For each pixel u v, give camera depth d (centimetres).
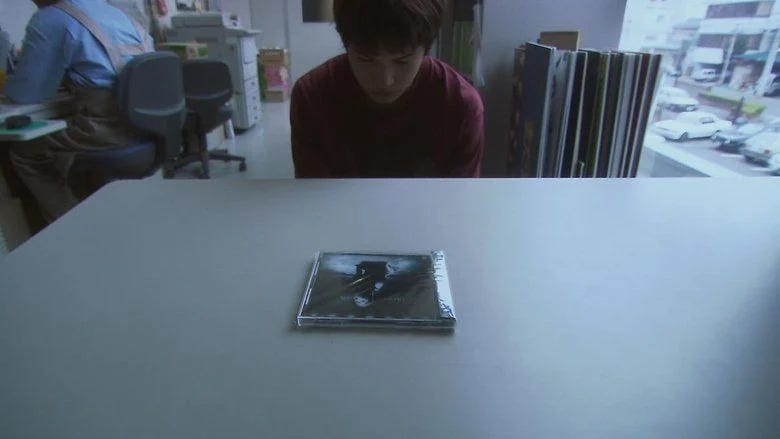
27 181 176
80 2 169
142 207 63
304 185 71
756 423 31
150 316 41
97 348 37
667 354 37
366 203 65
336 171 108
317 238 55
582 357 36
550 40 139
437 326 40
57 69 164
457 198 66
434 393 33
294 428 30
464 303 43
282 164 324
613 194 68
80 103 176
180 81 203
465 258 50
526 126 139
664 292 45
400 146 104
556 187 70
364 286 45
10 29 194
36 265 49
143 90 178
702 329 40
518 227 58
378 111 96
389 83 73
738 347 38
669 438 30
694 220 60
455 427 30
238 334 39
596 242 54
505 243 54
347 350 37
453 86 96
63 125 151
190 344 38
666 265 49
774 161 116
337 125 100
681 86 146
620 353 37
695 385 34
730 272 48
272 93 569
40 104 163
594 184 72
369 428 30
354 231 57
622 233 56
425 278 46
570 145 128
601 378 34
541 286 46
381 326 40
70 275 47
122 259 50
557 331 39
